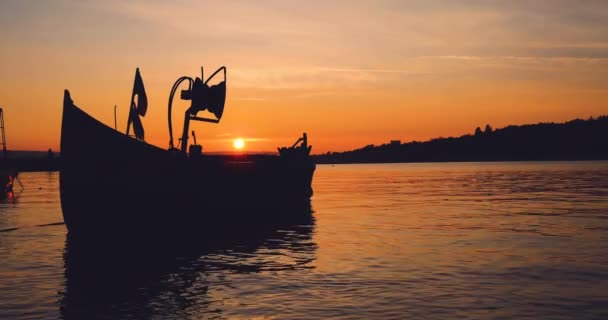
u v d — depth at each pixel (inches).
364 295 383.2
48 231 774.5
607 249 553.6
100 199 699.4
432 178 2672.2
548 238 634.2
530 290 390.6
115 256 565.0
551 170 3457.2
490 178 2482.8
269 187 1082.7
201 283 429.1
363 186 2026.3
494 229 725.9
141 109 748.6
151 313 343.9
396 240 644.7
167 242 672.4
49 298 383.2
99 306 361.1
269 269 484.4
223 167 890.7
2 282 437.4
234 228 813.9
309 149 1390.3
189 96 824.3
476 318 324.8
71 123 681.6
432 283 417.1
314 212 1032.8
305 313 340.5
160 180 752.3
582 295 374.6
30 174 4121.6
